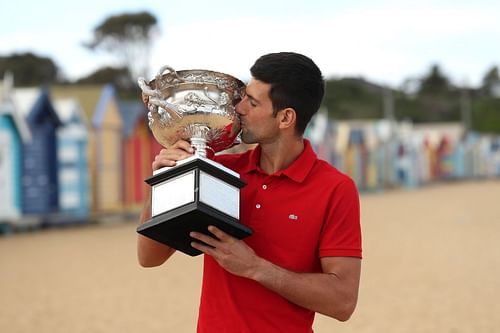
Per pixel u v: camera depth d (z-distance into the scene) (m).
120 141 27.02
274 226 2.78
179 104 2.64
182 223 2.55
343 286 2.67
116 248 16.77
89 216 24.44
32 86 74.25
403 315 8.80
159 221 2.54
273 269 2.58
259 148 2.95
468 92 118.25
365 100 92.81
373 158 51.41
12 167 20.81
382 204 34.50
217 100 2.66
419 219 24.73
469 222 23.17
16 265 13.75
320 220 2.76
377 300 9.76
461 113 103.94
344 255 2.73
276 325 2.75
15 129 20.88
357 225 2.80
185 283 11.45
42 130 22.52
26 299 10.06
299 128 2.79
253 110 2.74
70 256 15.20
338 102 89.31
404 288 10.67
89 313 9.05
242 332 2.75
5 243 18.11
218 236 2.56
